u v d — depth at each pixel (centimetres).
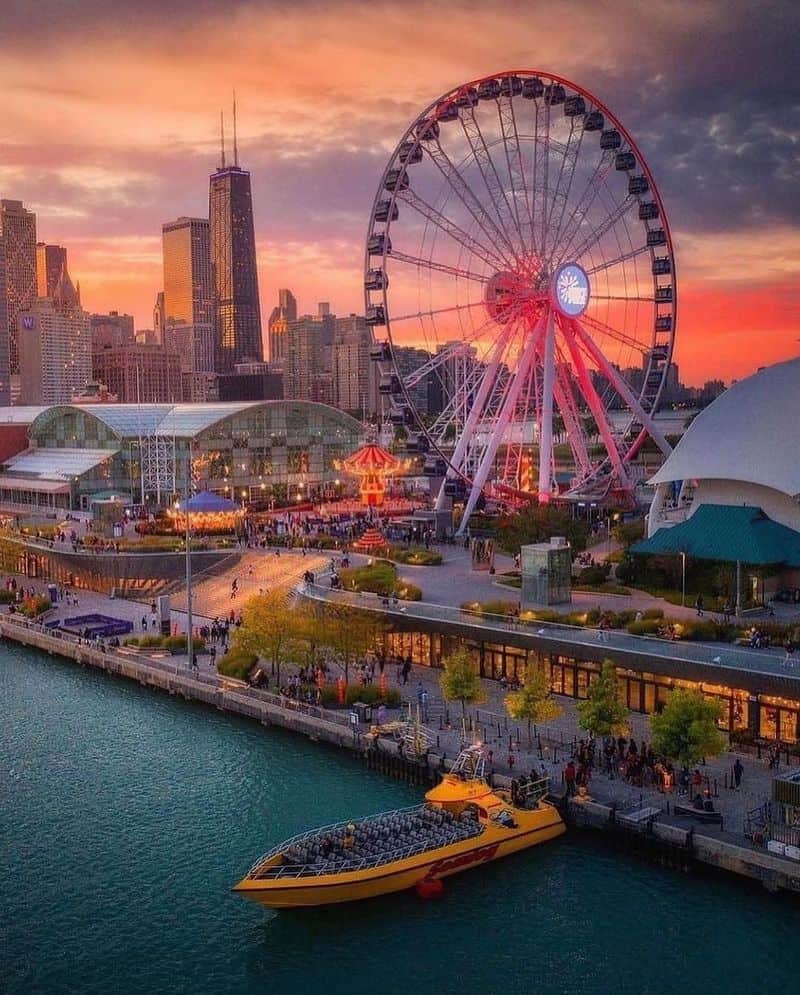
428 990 5331
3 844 6962
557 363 15350
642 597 10850
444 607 9938
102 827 7194
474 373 14875
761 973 5350
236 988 5375
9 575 16350
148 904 6178
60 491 19312
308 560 13800
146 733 9138
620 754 7425
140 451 19625
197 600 13575
